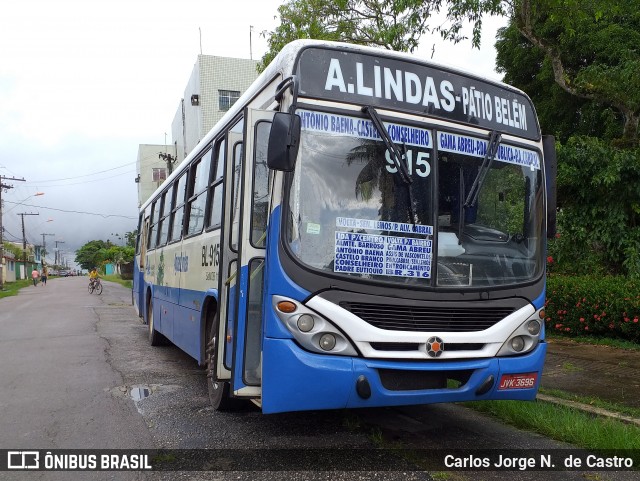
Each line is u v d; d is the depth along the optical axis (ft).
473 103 15.76
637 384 21.08
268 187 13.94
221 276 15.74
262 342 13.46
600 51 44.57
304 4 40.09
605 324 28.71
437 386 13.99
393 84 14.80
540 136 16.99
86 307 66.03
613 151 32.37
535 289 15.48
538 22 47.55
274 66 15.20
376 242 13.83
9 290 122.31
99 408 19.39
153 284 33.81
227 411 18.81
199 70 102.01
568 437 16.05
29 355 30.53
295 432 16.66
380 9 39.01
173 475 13.44
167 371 26.03
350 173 13.92
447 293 14.11
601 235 33.12
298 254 13.23
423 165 14.66
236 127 17.92
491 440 16.15
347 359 13.03
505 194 15.74
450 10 33.65
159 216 32.83
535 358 15.07
